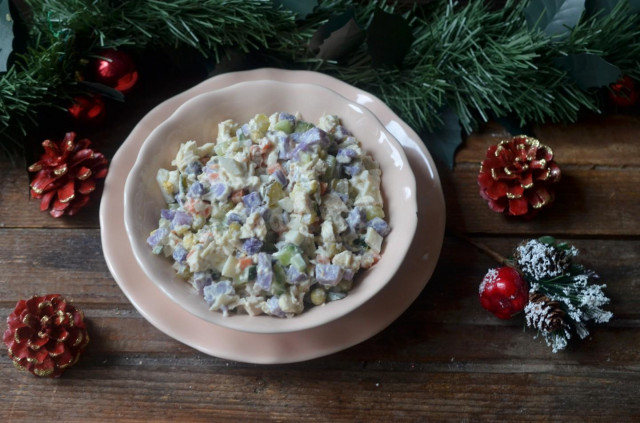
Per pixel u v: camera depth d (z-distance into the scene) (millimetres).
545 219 733
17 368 671
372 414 675
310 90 685
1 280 700
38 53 664
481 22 730
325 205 637
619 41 726
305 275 611
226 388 678
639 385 689
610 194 745
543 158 705
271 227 625
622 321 708
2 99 665
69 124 738
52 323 661
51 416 667
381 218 647
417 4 760
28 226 715
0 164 730
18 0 744
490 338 696
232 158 640
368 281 624
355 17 731
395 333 695
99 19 685
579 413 679
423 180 691
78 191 693
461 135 760
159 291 659
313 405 675
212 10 688
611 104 778
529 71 724
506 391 684
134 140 691
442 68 742
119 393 674
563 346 678
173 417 670
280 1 693
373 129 675
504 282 660
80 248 711
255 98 689
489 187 708
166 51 739
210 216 637
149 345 688
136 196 647
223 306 612
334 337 653
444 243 724
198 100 678
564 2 696
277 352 647
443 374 686
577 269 691
